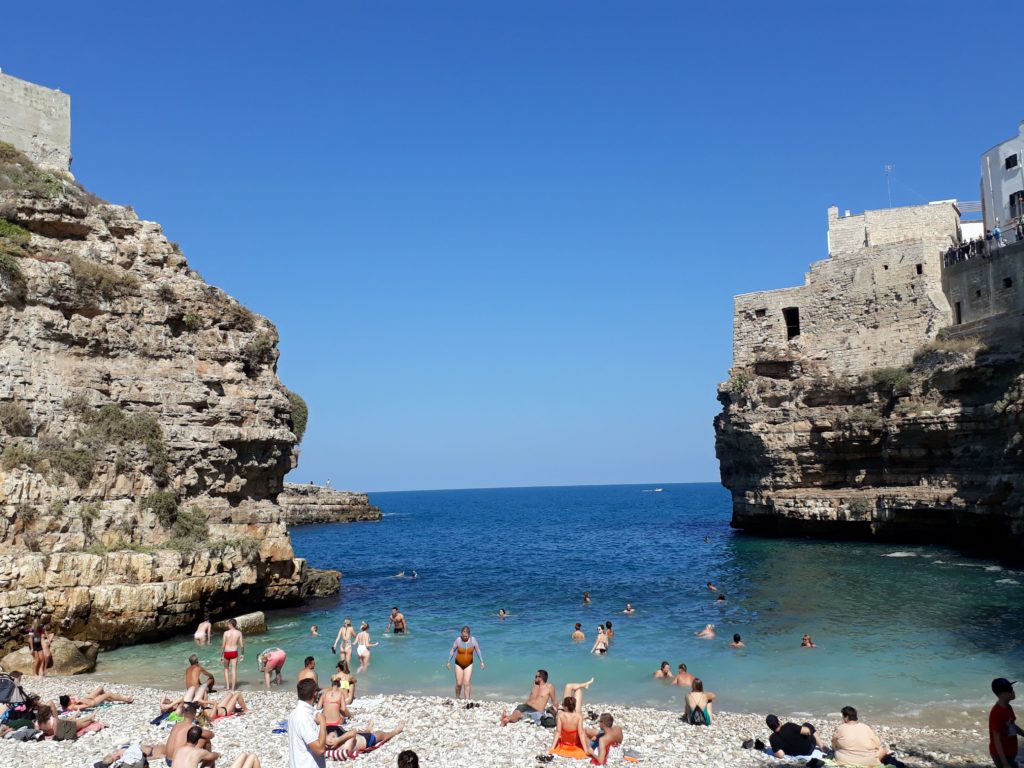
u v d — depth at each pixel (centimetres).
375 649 2977
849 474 6475
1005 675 2372
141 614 2873
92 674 2539
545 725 1861
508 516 15888
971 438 5403
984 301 6081
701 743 1762
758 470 7125
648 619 3519
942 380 5672
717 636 3083
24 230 3250
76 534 2903
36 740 1719
